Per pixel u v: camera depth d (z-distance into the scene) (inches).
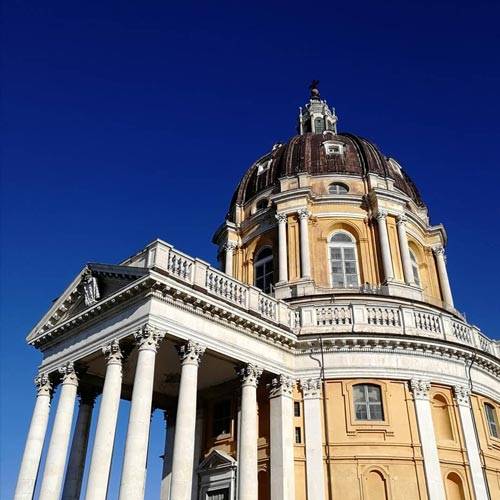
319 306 876.0
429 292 1164.5
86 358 759.7
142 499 586.9
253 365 770.8
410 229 1177.4
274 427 784.3
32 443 767.7
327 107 1596.9
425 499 741.3
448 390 842.8
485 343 946.7
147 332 655.1
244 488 704.4
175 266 712.4
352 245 1119.0
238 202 1295.5
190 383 676.1
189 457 635.5
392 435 781.9
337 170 1205.7
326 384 819.4
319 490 740.7
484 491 775.7
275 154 1326.3
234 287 787.4
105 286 759.1
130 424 613.0
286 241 1107.9
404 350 838.5
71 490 803.4
